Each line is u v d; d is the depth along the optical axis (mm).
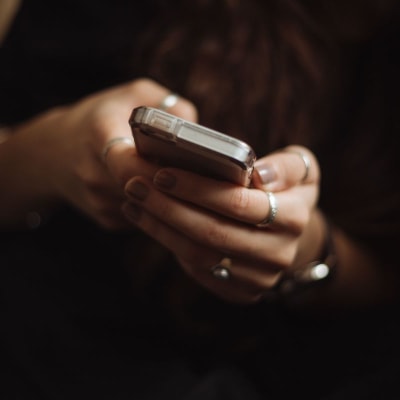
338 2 921
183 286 943
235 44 954
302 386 986
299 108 972
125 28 1041
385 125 1016
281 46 963
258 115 944
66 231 1037
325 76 983
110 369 923
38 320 958
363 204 1030
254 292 668
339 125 1021
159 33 1004
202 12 985
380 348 990
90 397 897
